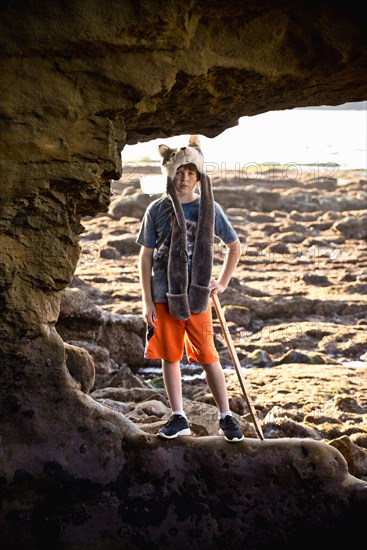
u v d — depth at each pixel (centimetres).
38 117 482
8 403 507
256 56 511
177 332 538
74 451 507
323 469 502
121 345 1172
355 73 538
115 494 507
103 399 810
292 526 504
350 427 821
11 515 503
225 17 497
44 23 468
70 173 491
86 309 1095
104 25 469
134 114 514
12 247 496
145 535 506
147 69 489
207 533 507
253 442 512
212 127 613
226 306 1514
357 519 499
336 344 1368
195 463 509
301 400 960
